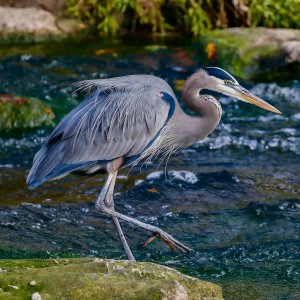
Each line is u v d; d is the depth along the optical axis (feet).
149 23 73.46
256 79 61.46
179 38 71.36
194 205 40.09
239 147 48.83
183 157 47.11
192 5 71.05
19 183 43.04
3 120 50.93
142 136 34.55
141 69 62.69
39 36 70.79
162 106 34.81
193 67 63.21
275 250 34.94
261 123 52.85
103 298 24.91
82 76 60.95
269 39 63.21
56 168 33.55
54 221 37.99
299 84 59.82
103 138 34.09
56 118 52.65
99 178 43.86
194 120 36.60
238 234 36.76
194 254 34.73
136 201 40.45
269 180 43.47
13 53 66.54
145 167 45.21
